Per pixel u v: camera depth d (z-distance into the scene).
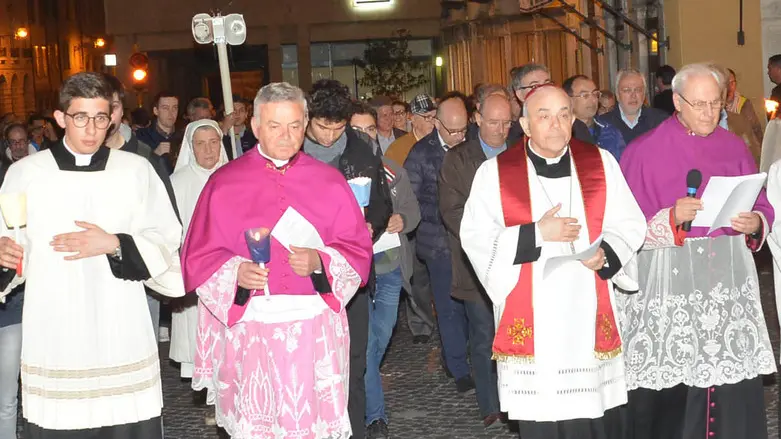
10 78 38.28
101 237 5.02
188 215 7.20
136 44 29.73
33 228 5.11
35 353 5.14
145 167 5.30
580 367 5.29
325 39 31.89
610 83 17.22
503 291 5.31
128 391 5.20
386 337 7.05
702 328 5.65
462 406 7.81
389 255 6.97
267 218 5.21
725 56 14.05
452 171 7.20
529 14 21.23
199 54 32.72
